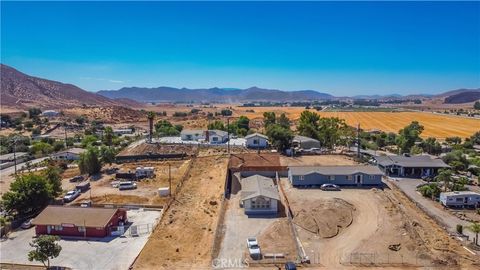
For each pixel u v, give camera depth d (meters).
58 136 169.50
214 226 57.72
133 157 102.50
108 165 98.50
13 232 59.31
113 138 136.75
